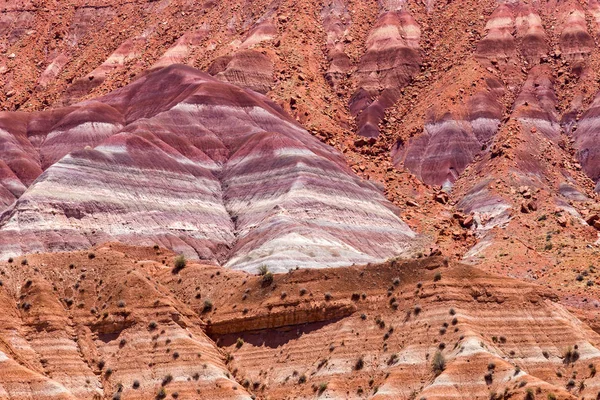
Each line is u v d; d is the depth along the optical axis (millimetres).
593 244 153750
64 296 106875
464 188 183750
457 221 170125
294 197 160000
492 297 102750
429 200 179500
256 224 158000
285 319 104500
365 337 100625
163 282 113500
